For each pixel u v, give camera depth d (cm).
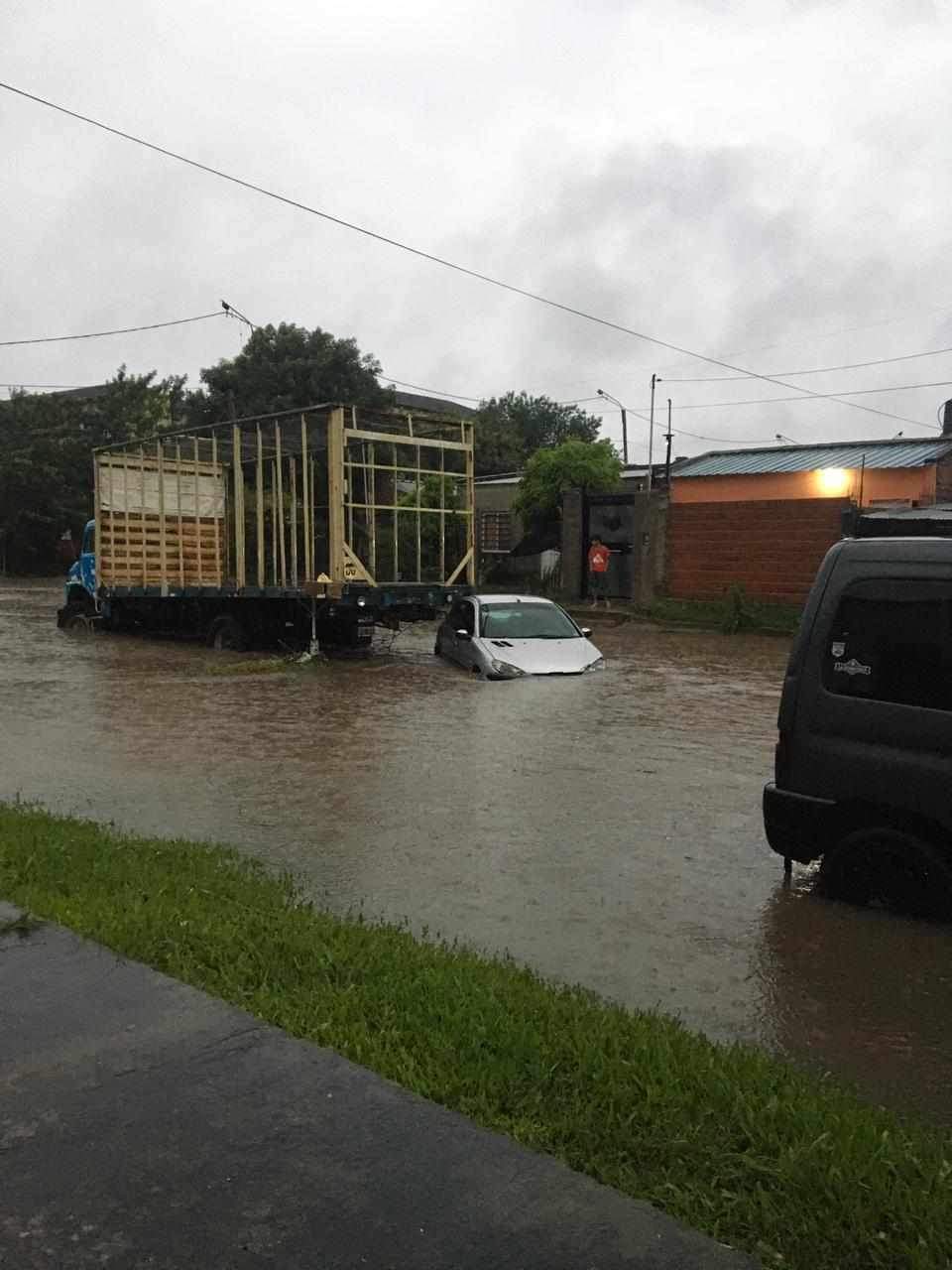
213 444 1783
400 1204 254
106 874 534
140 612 2033
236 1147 277
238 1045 336
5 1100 300
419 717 1130
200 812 741
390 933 476
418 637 2125
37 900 477
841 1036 410
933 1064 387
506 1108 310
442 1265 232
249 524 1977
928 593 516
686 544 2533
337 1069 321
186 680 1425
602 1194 260
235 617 1798
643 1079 326
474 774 864
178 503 2008
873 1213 253
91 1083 310
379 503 1706
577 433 7075
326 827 702
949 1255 240
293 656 1647
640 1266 232
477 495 3516
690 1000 441
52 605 3122
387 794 795
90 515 4938
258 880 567
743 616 2253
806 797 550
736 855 646
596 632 2309
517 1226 246
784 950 495
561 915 542
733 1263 234
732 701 1252
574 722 1107
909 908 532
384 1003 380
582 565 2889
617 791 810
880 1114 322
